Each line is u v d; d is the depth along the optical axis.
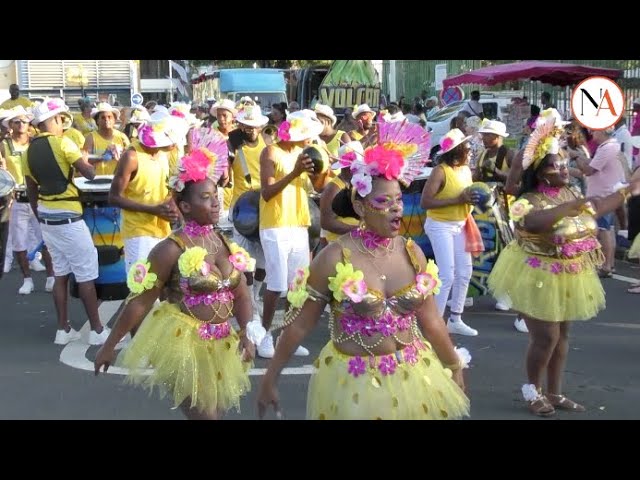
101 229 8.04
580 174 10.70
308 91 38.12
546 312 5.71
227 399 4.61
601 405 6.25
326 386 3.93
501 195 8.96
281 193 7.23
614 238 11.89
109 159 10.04
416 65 34.38
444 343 4.15
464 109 19.47
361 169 3.86
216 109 10.48
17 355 7.65
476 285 9.17
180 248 4.53
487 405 6.24
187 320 4.50
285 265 7.32
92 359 7.49
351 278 3.75
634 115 15.29
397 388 3.85
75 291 8.05
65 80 23.25
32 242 10.52
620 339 8.16
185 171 4.49
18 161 11.27
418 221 8.74
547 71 17.45
